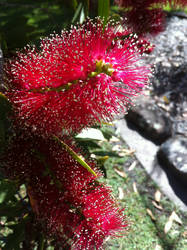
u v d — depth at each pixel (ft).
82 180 0.55
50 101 0.47
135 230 1.54
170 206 1.72
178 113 2.44
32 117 0.49
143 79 0.50
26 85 0.48
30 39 0.64
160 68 2.67
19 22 0.66
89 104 0.46
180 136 2.09
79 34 0.48
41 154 0.55
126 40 0.51
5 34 0.64
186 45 2.88
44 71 0.46
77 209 0.54
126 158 1.96
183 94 2.54
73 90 0.46
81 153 0.61
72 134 0.58
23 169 0.55
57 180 0.54
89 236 0.54
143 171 1.90
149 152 2.04
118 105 0.49
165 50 2.82
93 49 0.48
